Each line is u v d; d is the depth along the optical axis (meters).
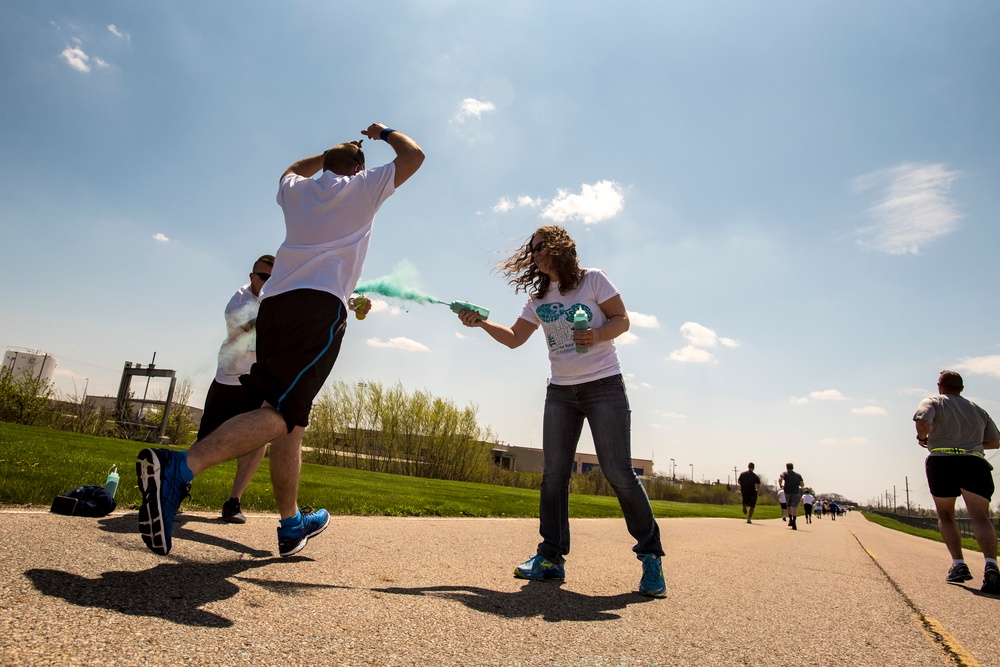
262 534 3.12
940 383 4.69
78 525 2.51
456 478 29.47
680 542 5.68
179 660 1.21
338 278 2.27
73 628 1.29
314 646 1.41
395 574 2.46
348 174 2.55
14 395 14.06
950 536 4.41
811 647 1.92
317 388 2.18
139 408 16.89
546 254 2.90
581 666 1.51
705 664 1.63
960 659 1.93
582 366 2.85
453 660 1.44
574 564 3.46
